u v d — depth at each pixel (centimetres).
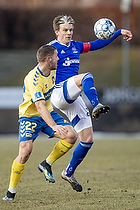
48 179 1961
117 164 3162
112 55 10656
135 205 1625
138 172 2692
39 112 1741
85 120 1986
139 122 6638
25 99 1820
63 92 1955
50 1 11919
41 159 3550
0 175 2606
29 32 11744
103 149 4325
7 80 9975
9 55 11256
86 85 1839
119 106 6612
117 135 6369
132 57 10544
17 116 6831
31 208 1602
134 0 11212
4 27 11700
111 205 1634
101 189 2052
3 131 6806
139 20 11200
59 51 2045
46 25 11731
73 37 11044
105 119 6644
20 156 1805
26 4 11944
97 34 2086
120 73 9969
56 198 1825
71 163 1962
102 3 11469
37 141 5562
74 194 1927
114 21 11262
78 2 11819
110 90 6594
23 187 2155
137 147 4491
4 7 11731
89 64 10331
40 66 1783
